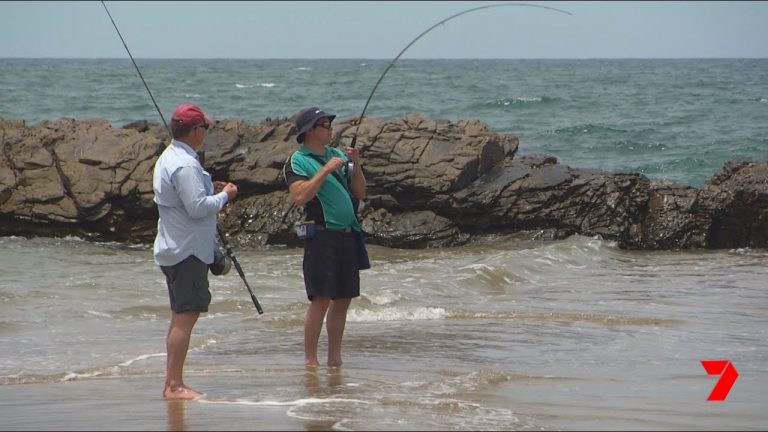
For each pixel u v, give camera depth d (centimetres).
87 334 1391
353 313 1528
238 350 1262
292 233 2511
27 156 2584
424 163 2608
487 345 1292
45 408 883
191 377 1050
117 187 2519
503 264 2055
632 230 2553
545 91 10431
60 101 7344
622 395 963
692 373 1102
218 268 963
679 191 2594
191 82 12512
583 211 2578
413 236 2539
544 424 809
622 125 6112
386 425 788
